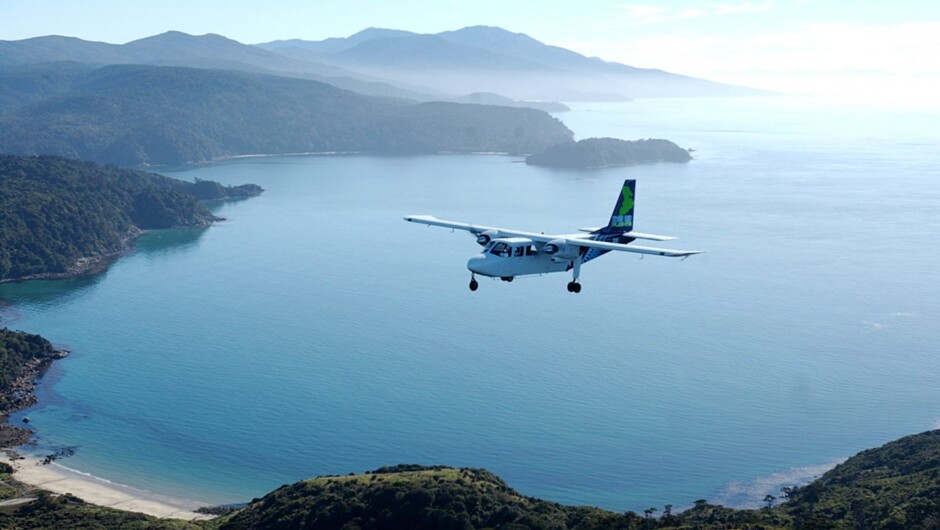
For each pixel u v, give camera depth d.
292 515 108.12
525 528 98.12
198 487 146.62
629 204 84.31
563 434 165.12
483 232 80.19
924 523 99.88
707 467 151.88
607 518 104.31
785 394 183.62
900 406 177.75
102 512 126.19
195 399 183.38
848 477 133.75
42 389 189.00
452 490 106.19
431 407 178.25
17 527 118.38
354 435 166.12
